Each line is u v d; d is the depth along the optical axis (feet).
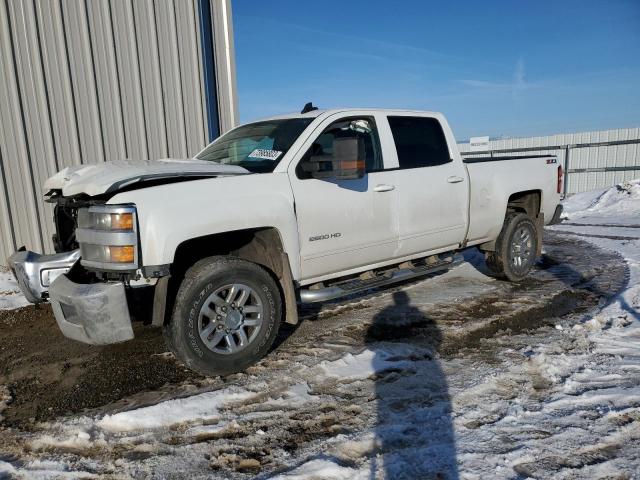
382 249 15.69
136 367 13.50
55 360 14.28
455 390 11.24
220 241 13.74
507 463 8.51
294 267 13.51
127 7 26.45
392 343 14.25
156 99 27.76
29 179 24.79
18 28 23.95
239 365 12.55
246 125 16.93
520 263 20.48
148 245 11.20
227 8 29.66
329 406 10.81
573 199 47.91
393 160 16.14
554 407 10.28
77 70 25.44
